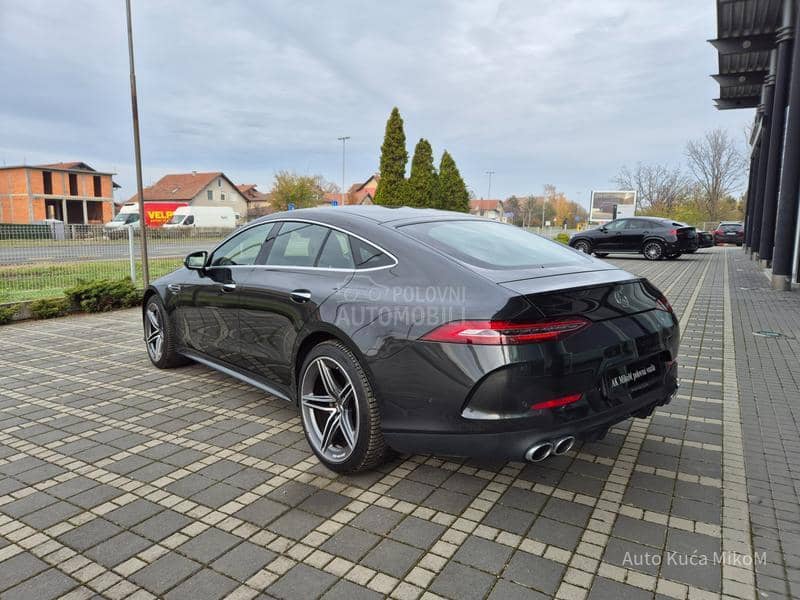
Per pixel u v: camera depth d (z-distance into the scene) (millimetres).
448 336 2523
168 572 2248
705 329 7102
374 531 2531
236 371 4129
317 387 3314
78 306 8648
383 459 3059
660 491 2889
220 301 4129
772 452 3367
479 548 2395
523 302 2455
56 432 3730
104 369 5281
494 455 2488
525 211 91688
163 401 4359
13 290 8953
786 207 10820
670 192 65312
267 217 4133
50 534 2525
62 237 9562
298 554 2365
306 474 3113
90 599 2088
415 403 2652
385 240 3098
